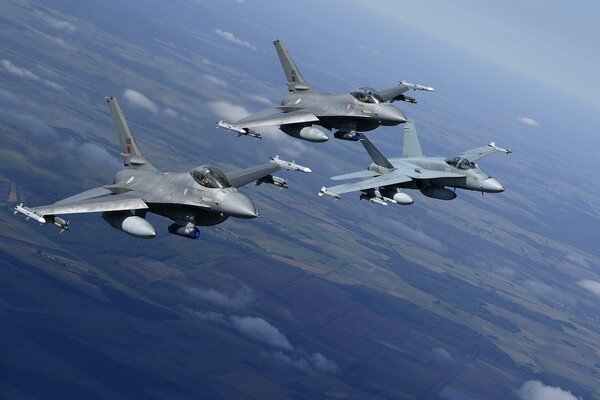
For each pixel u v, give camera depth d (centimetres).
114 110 5334
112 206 4412
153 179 4816
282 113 6259
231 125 5872
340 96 6316
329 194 6631
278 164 5350
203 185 4478
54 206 4328
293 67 6831
